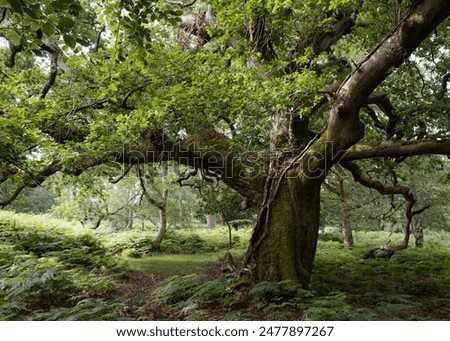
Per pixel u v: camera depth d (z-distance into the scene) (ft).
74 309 20.11
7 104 20.90
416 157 41.75
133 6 14.43
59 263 31.58
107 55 24.34
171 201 65.51
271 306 20.54
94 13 29.19
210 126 27.30
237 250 53.21
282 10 25.20
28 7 10.36
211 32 27.58
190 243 57.47
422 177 61.67
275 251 25.18
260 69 22.91
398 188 35.94
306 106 25.48
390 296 23.21
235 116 21.27
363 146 27.12
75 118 24.77
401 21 20.89
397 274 34.55
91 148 21.65
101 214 53.42
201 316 20.80
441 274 35.68
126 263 38.17
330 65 28.30
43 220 59.77
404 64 32.04
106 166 30.60
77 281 26.86
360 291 28.91
